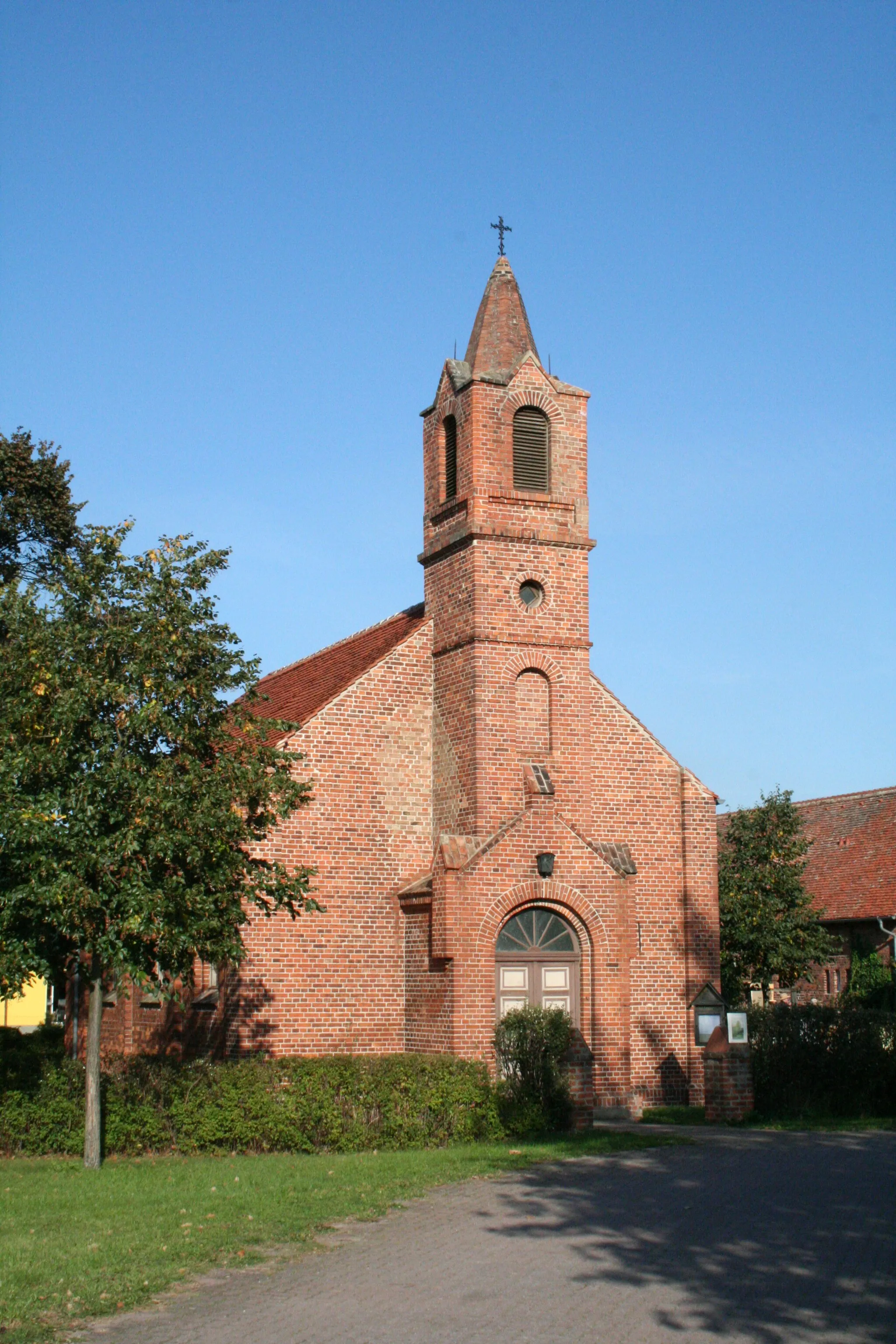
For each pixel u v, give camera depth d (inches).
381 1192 653.9
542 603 1132.5
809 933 1469.0
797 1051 1018.7
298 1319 444.8
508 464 1135.6
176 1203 620.4
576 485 1159.0
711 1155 778.8
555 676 1128.2
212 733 775.1
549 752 1124.5
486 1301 464.8
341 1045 1070.4
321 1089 814.5
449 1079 852.0
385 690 1140.5
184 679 761.0
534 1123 871.1
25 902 714.8
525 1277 495.8
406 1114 833.5
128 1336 427.8
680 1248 536.1
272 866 789.9
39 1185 671.1
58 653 737.0
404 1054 863.7
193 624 762.8
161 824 713.6
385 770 1128.2
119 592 761.6
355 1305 462.0
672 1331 427.5
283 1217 590.9
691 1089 1176.8
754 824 1491.1
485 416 1131.9
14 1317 439.8
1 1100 781.3
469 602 1115.3
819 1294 466.6
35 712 732.7
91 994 759.7
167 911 712.4
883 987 1684.3
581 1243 547.5
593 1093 931.3
